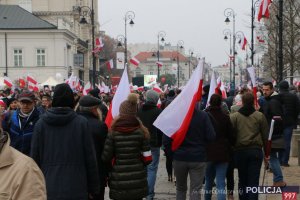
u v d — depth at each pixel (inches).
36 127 222.4
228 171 374.3
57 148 218.4
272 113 425.7
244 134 317.4
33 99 313.1
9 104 422.0
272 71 1349.7
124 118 281.4
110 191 282.8
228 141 325.4
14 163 121.8
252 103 320.8
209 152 323.6
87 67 3157.0
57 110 220.8
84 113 287.3
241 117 319.3
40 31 2354.8
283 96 498.9
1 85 1216.8
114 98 359.3
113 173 281.4
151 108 377.4
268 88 432.1
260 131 320.2
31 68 2365.9
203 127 300.7
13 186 119.6
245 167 321.1
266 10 775.7
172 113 299.1
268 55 1318.9
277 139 385.7
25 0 2947.8
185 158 298.5
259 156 318.3
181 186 307.4
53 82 1498.5
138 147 282.2
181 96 299.3
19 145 308.2
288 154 509.0
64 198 213.9
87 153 222.1
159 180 481.1
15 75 2362.2
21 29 2345.0
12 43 2359.7
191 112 296.2
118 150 279.7
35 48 2365.9
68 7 3154.5
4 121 313.6
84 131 222.5
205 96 483.2
